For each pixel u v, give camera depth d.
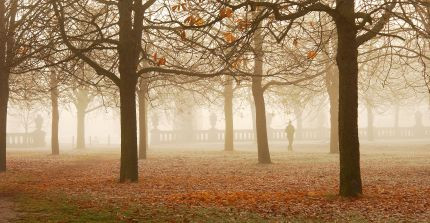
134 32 14.89
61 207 9.82
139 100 27.05
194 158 27.14
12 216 8.89
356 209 9.58
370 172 17.81
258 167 20.55
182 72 14.82
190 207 9.80
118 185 13.98
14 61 15.63
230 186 14.00
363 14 10.66
